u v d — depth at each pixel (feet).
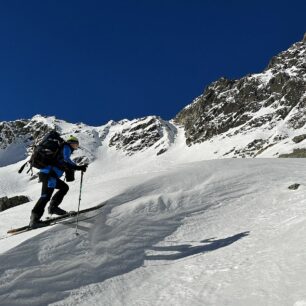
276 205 47.50
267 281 25.13
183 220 44.32
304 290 22.30
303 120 476.13
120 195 45.09
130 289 30.35
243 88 644.27
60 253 31.96
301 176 57.57
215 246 36.68
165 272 32.48
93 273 31.91
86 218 37.29
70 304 28.09
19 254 29.58
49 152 34.19
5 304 26.43
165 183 51.11
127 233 38.78
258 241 34.65
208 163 65.46
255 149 496.23
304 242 29.58
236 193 51.78
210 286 27.22
